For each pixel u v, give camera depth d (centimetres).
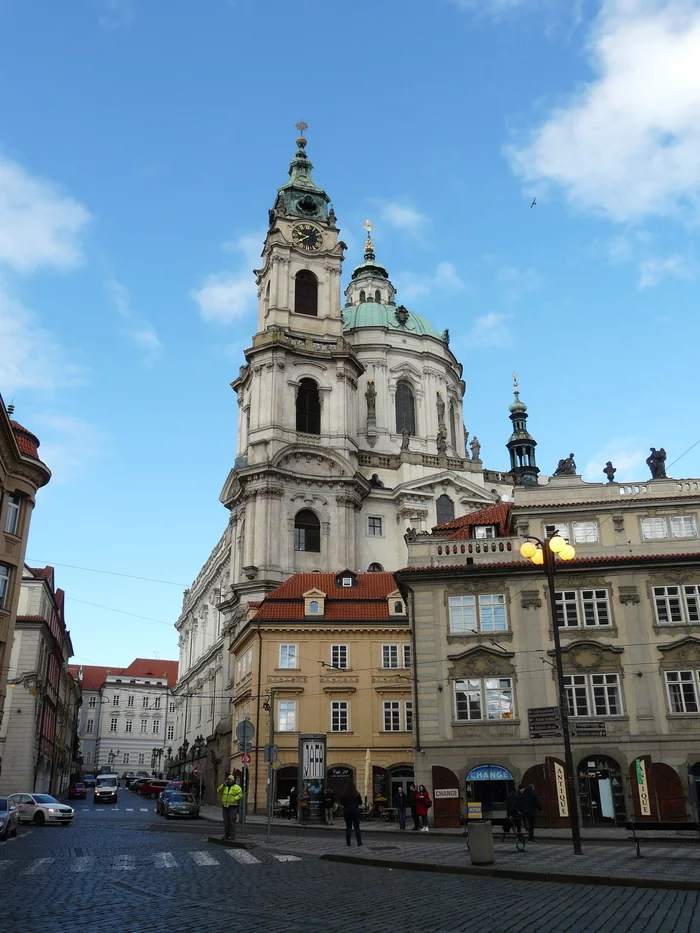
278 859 2406
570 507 4356
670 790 3756
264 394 7938
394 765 5253
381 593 5791
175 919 1374
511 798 3055
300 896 1658
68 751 11656
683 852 2506
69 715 11819
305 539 7581
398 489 8100
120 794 9606
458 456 9750
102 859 2400
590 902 1577
